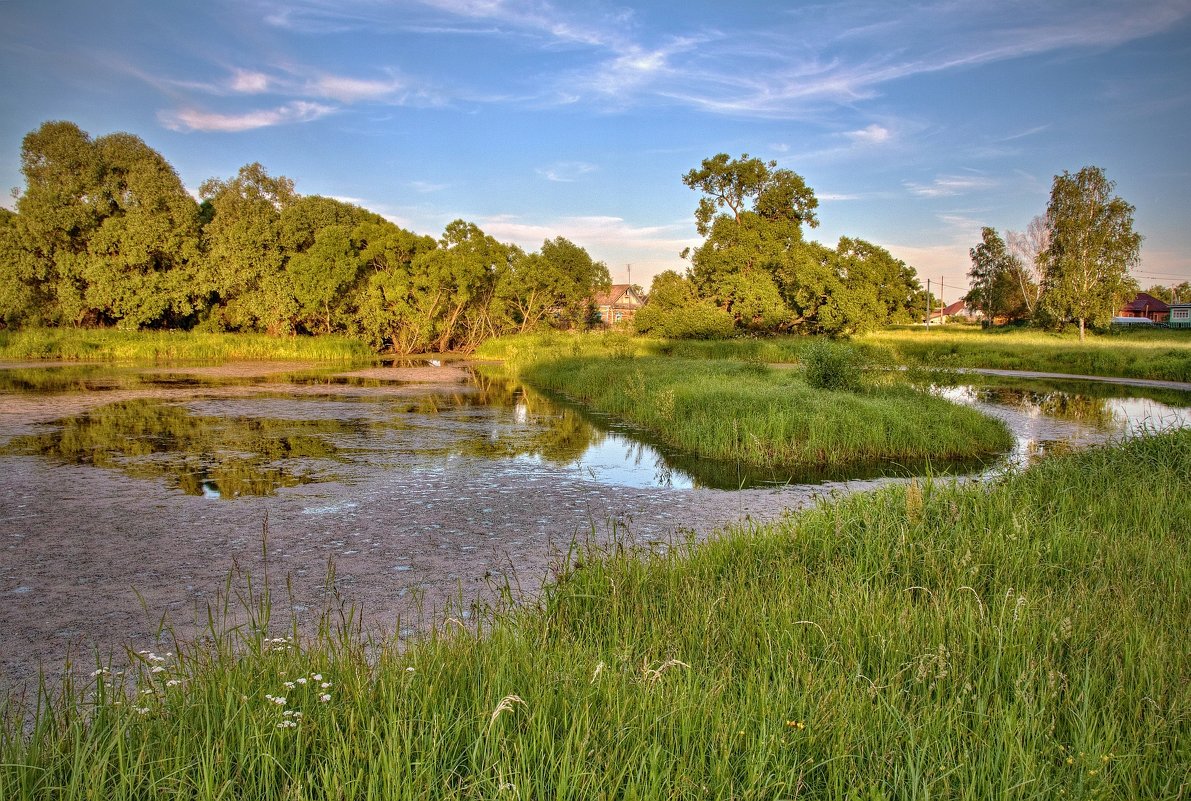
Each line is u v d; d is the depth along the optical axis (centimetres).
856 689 378
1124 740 335
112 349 3791
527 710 348
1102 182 5541
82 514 883
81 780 300
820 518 717
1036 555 588
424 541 779
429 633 481
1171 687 376
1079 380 2986
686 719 339
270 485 1053
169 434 1512
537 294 5684
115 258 4028
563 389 2497
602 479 1120
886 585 543
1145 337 5572
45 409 1875
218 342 4062
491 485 1066
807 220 4944
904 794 295
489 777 304
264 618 558
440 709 354
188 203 4234
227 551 739
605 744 329
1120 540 633
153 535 795
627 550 714
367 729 331
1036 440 1529
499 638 430
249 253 4259
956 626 448
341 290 4550
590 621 498
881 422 1383
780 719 345
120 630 541
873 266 4891
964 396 2389
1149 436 1071
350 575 669
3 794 289
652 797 290
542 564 702
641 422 1703
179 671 416
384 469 1177
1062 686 379
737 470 1206
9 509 905
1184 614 477
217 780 299
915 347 4134
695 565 602
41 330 3903
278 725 333
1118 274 5450
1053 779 310
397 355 4647
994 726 343
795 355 3469
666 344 3759
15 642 521
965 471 1214
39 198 3866
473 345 5175
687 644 449
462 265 4659
